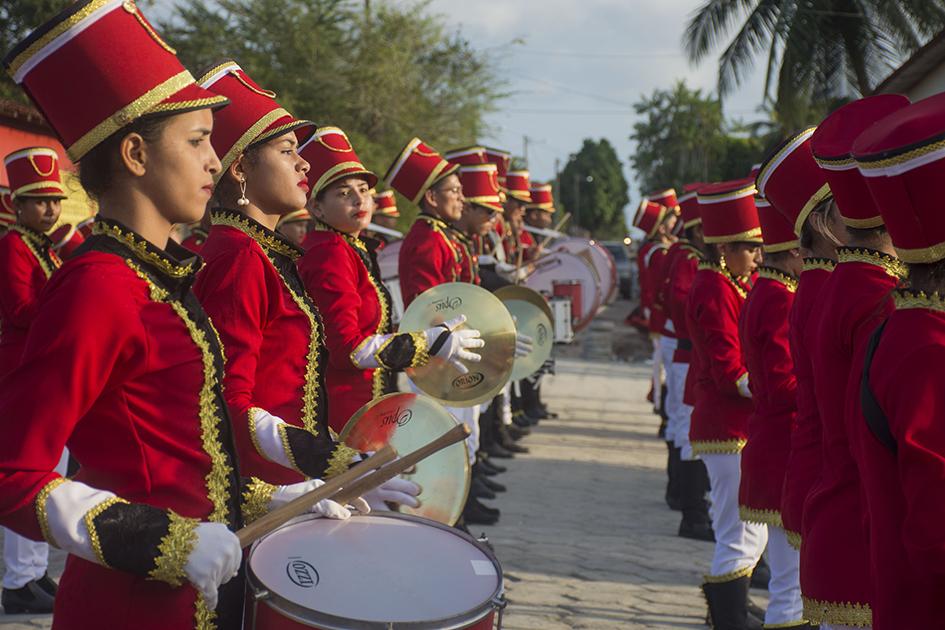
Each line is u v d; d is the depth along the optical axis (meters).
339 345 3.77
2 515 1.86
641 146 78.56
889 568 2.10
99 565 2.06
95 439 2.03
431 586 2.34
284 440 2.62
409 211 25.30
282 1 25.58
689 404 6.71
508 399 10.09
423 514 3.31
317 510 2.60
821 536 2.88
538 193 12.64
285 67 25.75
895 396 2.00
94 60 1.99
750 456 4.17
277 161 2.94
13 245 4.92
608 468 9.38
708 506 6.86
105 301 1.92
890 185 2.00
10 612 4.88
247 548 2.49
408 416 3.38
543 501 7.85
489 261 7.67
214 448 2.12
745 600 4.61
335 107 25.86
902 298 2.07
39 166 4.96
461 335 3.78
